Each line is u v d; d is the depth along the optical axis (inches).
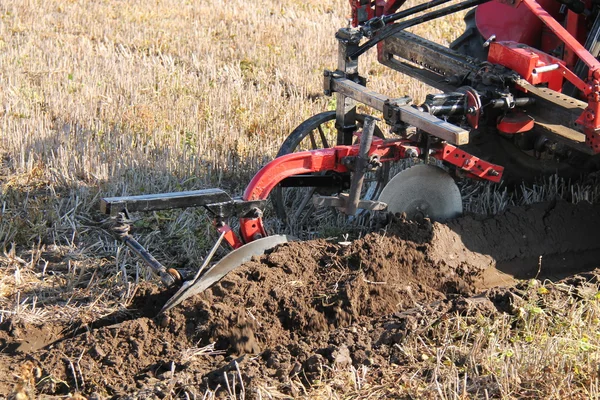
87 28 425.7
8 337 162.7
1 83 317.4
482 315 165.8
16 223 209.8
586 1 213.6
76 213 223.5
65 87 319.6
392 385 144.3
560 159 215.6
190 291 166.6
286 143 214.7
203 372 149.1
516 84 192.1
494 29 235.8
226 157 259.6
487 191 234.5
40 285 185.8
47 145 260.7
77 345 155.9
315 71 363.9
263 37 418.6
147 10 469.7
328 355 152.7
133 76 337.1
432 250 190.7
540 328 160.2
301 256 182.2
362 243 185.8
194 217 218.8
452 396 137.3
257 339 162.7
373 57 381.7
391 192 195.8
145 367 153.3
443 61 217.8
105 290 182.5
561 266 204.7
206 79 337.7
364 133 183.6
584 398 138.2
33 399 142.4
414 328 159.8
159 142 266.5
